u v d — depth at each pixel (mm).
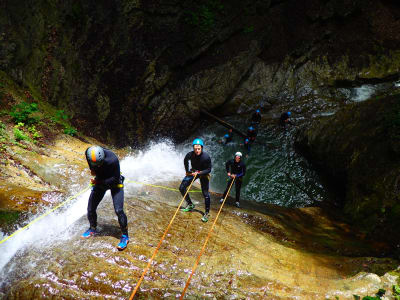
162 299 3705
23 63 10344
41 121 9758
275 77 15656
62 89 11414
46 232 4820
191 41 14555
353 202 8648
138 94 13461
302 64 15883
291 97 15547
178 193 7996
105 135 12305
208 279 4207
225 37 15258
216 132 14586
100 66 12492
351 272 5102
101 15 12445
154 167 10953
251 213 7535
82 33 12023
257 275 4434
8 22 10062
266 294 3969
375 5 16062
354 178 9102
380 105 10602
